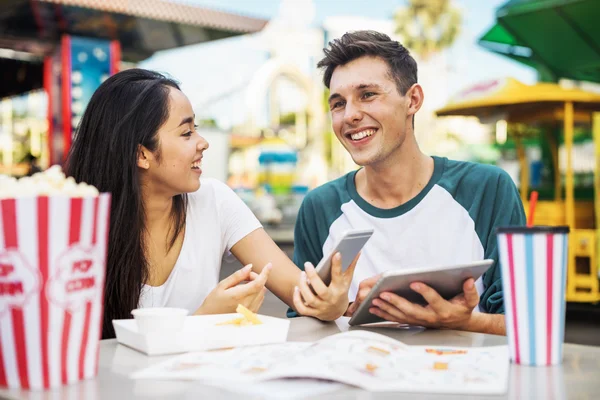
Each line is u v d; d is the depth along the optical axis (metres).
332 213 2.27
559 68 7.25
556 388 0.94
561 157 7.58
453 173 2.16
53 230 0.94
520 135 7.37
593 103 6.71
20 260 0.94
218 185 2.10
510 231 1.07
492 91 7.04
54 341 0.95
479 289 2.06
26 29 9.31
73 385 0.97
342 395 0.90
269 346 1.21
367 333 1.20
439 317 1.40
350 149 2.10
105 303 1.76
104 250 1.02
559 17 6.06
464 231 2.10
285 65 28.78
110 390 0.94
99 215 0.99
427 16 27.94
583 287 6.62
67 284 0.96
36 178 1.00
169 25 9.43
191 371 1.02
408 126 2.12
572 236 6.43
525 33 6.57
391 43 2.06
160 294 1.87
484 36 7.50
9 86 12.14
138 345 1.22
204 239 1.96
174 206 1.91
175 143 1.78
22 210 0.93
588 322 5.71
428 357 1.10
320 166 27.75
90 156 1.83
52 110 9.55
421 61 27.98
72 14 8.78
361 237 1.49
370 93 2.03
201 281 1.93
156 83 1.81
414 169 2.14
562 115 6.79
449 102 7.51
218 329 1.24
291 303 1.94
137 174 1.78
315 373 0.94
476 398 0.89
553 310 1.06
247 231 2.04
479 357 1.10
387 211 2.15
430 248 2.11
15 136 13.45
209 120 25.53
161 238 1.89
